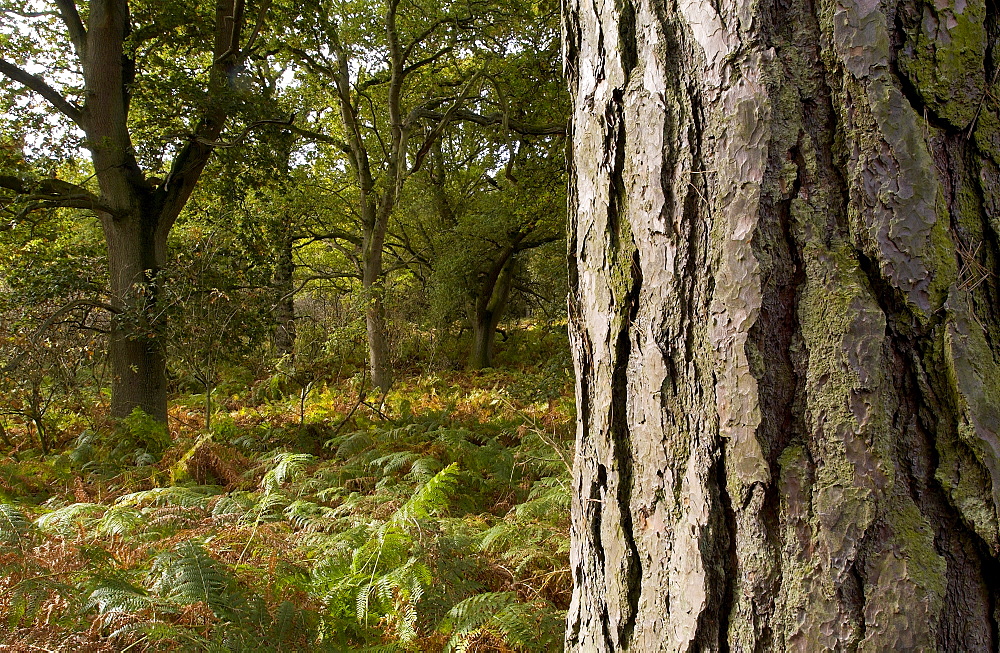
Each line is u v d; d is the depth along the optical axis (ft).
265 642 7.61
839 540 2.90
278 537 10.57
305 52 36.01
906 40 2.93
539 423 21.94
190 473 18.56
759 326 3.11
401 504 12.75
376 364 39.91
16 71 25.58
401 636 7.81
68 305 24.99
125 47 26.86
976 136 2.91
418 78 47.57
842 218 2.98
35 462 19.69
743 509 3.18
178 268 27.04
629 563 3.83
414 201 49.60
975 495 2.72
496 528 10.27
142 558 9.97
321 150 43.93
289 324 48.42
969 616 2.73
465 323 57.52
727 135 3.19
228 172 27.50
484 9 34.04
